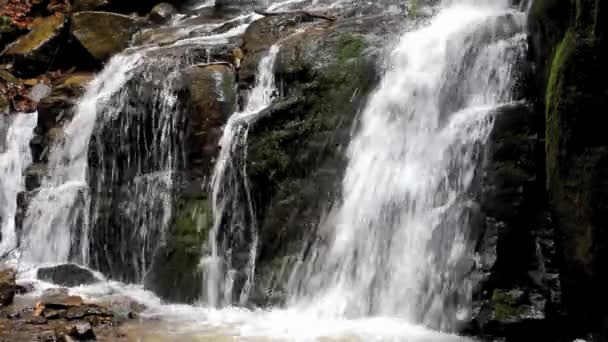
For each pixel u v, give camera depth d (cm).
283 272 634
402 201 588
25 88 1137
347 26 719
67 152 911
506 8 659
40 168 924
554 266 510
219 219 691
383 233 592
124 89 816
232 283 657
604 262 479
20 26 1285
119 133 808
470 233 533
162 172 768
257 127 680
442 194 564
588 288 493
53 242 848
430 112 606
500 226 518
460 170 557
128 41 1112
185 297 673
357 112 654
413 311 556
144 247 757
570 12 505
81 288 733
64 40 1166
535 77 556
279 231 648
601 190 475
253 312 624
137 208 772
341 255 609
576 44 482
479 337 512
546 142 517
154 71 809
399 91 632
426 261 556
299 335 543
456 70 600
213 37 947
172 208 736
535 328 498
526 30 575
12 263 852
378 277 583
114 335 561
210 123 736
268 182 666
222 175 700
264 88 738
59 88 989
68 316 611
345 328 551
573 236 494
